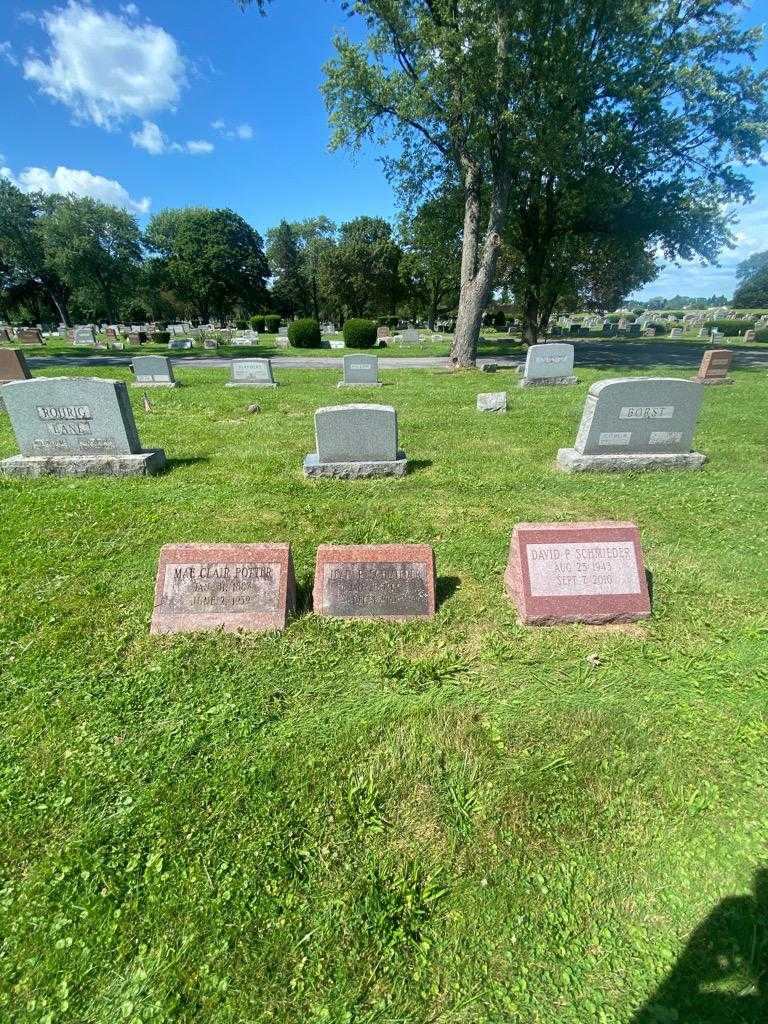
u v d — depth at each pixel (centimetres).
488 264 1794
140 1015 173
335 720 285
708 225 2227
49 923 198
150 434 905
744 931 195
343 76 1573
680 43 1914
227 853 221
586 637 353
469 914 201
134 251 5578
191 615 361
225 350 3019
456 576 430
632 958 188
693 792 246
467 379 1650
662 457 684
